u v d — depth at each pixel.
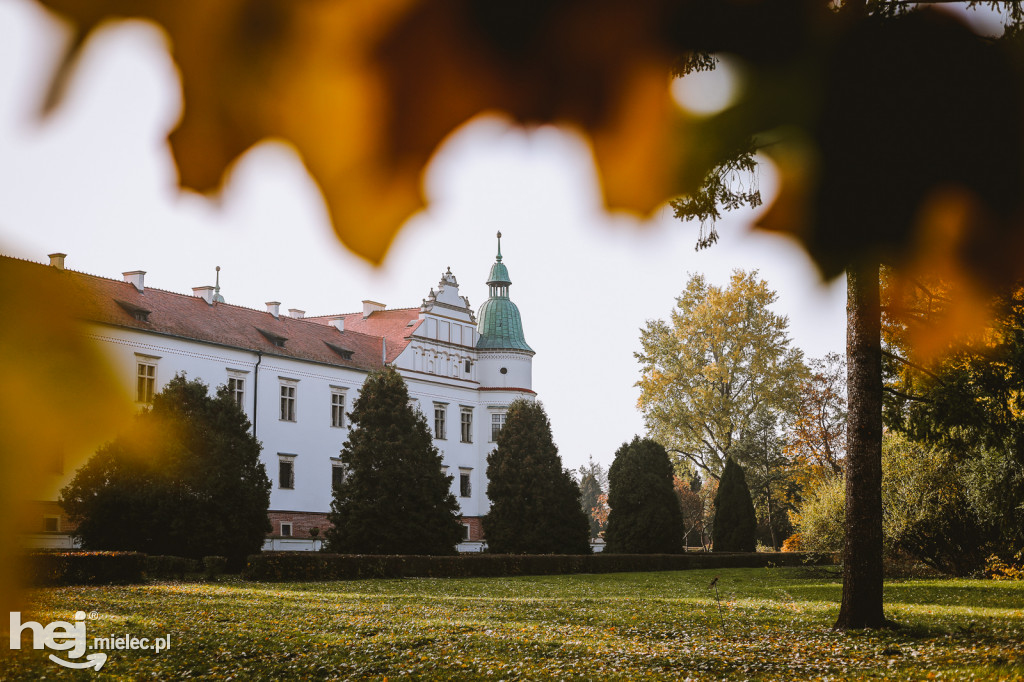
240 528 31.34
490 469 45.41
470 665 12.78
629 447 49.34
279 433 47.53
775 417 53.16
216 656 13.34
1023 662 11.86
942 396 16.12
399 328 57.50
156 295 44.59
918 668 11.85
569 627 17.14
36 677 10.91
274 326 50.44
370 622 17.69
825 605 21.73
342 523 38.53
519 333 62.12
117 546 28.14
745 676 11.80
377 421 39.38
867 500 15.87
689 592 27.88
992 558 31.00
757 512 65.12
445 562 36.12
